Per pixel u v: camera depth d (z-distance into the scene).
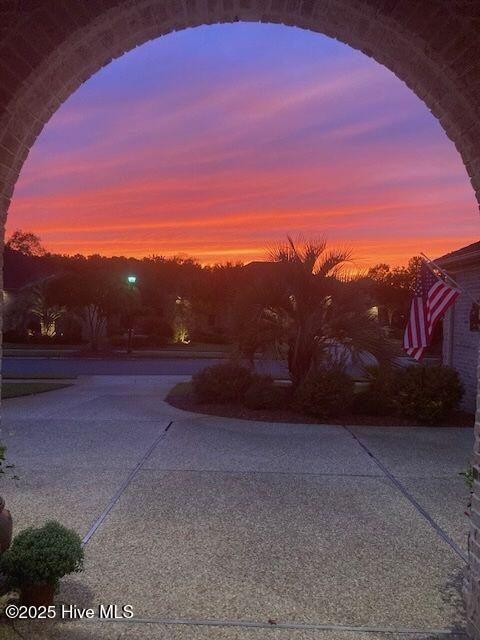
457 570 4.56
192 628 3.63
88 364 26.80
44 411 12.68
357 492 6.73
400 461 8.32
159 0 3.35
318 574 4.46
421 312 6.67
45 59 3.29
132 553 4.82
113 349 34.09
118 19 3.42
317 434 10.34
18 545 3.79
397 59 3.63
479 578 3.42
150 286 42.00
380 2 3.23
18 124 3.51
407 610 3.90
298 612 3.86
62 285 31.11
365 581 4.34
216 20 3.73
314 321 12.57
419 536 5.30
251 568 4.55
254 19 3.72
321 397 11.60
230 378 13.30
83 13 3.26
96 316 33.62
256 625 3.68
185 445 9.29
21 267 40.09
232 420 11.64
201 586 4.22
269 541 5.14
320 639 3.53
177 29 3.78
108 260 44.97
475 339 12.23
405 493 6.71
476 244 12.97
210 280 42.44
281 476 7.43
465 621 3.76
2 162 3.49
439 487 6.97
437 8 3.18
